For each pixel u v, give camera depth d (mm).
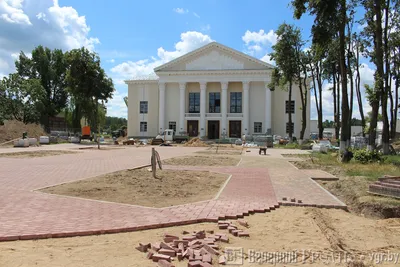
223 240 5594
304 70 43531
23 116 52562
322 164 18859
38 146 36562
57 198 8531
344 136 21812
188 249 4852
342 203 8883
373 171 14500
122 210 7414
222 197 9148
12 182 10984
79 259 4707
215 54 60656
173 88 63000
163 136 55062
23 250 5035
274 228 6547
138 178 12156
